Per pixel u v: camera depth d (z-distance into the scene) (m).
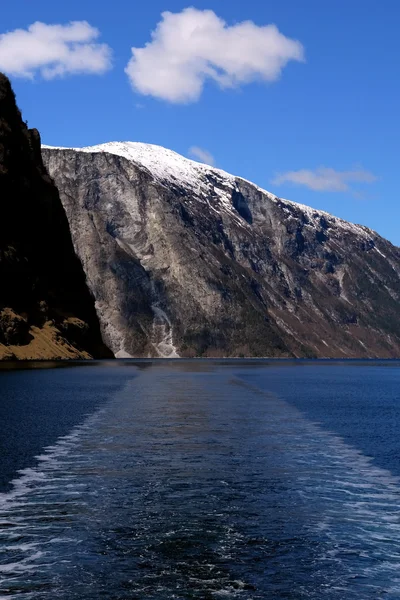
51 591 12.73
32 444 28.89
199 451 27.81
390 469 24.53
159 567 13.96
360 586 13.18
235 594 12.73
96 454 26.58
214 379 93.75
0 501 18.89
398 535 16.25
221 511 18.17
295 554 14.85
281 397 61.84
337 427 38.34
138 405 48.78
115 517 17.44
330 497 19.95
